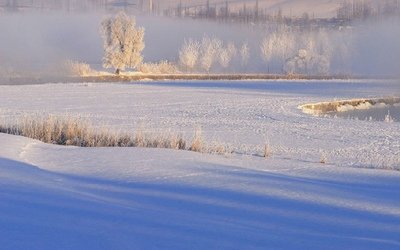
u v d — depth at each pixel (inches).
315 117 1614.2
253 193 524.7
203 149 860.0
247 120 1489.9
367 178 639.1
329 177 641.0
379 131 1301.7
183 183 568.1
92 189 526.0
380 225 418.6
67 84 2940.5
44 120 1032.8
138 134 930.7
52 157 724.0
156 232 377.4
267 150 869.8
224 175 621.0
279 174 645.9
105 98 2137.1
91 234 367.9
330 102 2116.1
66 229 378.3
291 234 385.4
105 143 908.6
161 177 599.2
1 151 733.3
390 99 2363.4
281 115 1641.2
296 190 546.3
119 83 3142.2
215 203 479.8
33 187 518.3
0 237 356.8
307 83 3408.0
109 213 429.1
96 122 1332.4
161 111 1688.0
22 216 411.8
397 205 489.4
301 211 458.9
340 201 501.0
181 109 1763.0
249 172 647.1
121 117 1480.1
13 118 1338.6
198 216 430.9
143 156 745.6
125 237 362.9
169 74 3895.2
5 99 2014.0
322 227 408.8
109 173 616.7
